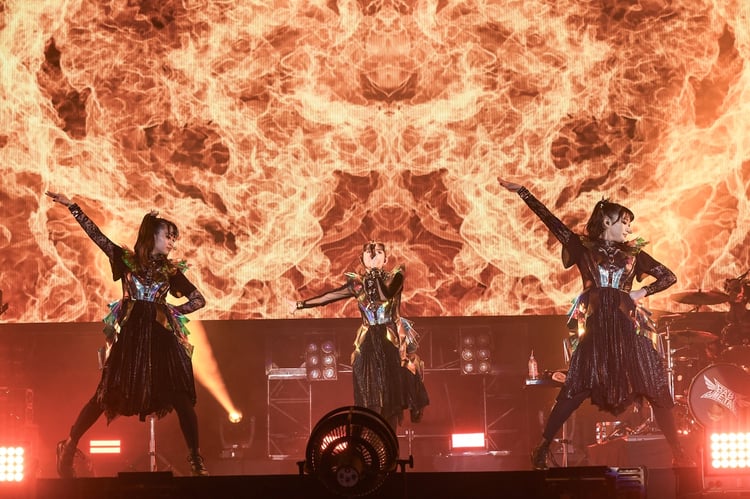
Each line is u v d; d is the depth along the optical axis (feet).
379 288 27.07
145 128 39.40
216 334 42.70
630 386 23.38
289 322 41.19
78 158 39.29
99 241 24.54
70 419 41.34
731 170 39.09
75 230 39.11
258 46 39.68
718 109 39.19
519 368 42.04
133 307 24.00
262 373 42.55
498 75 39.63
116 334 23.91
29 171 39.17
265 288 39.32
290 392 43.01
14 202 39.06
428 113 39.65
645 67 39.37
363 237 39.37
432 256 39.37
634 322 23.84
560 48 39.60
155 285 24.20
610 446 33.45
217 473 35.96
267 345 41.06
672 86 39.32
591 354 23.56
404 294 39.24
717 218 39.09
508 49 39.63
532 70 39.58
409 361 26.89
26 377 39.86
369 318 27.07
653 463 31.01
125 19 39.58
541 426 39.68
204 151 39.45
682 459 23.67
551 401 41.91
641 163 39.29
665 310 39.86
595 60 39.50
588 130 39.37
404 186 39.50
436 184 39.50
